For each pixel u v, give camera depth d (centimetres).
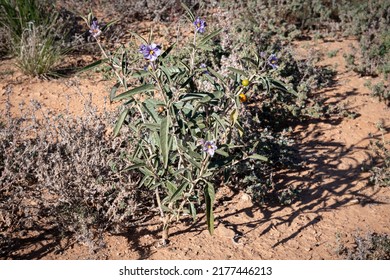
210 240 370
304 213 405
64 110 497
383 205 421
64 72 568
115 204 375
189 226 382
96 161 374
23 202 377
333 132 511
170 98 319
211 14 707
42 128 431
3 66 566
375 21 701
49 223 371
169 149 313
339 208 413
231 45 576
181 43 620
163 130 292
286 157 455
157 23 684
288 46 628
